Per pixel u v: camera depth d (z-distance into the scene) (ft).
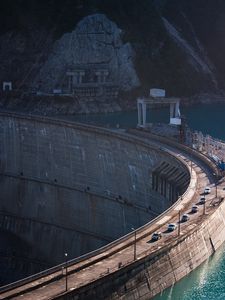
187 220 280.31
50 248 494.18
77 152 492.95
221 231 294.87
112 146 463.01
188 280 256.11
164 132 481.46
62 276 217.97
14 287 208.03
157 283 238.89
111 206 461.78
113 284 221.05
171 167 401.49
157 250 241.76
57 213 502.38
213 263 273.95
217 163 379.76
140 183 437.17
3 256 499.10
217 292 250.16
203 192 325.42
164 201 397.19
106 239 461.37
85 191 484.74
